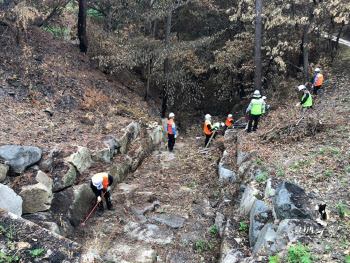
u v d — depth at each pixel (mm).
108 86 14617
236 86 20391
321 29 17000
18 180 6039
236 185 8234
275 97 15250
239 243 5465
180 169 10938
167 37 15477
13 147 6309
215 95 20984
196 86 20109
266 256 4137
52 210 6336
